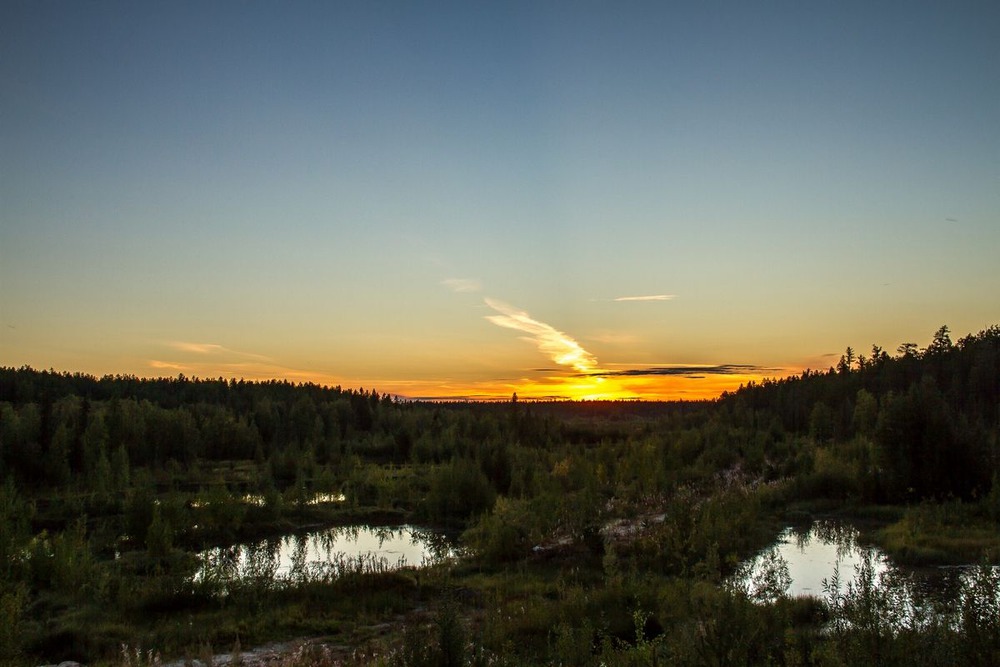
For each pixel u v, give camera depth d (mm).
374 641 14516
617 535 27828
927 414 36469
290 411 111875
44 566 21969
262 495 46656
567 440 95750
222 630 15977
